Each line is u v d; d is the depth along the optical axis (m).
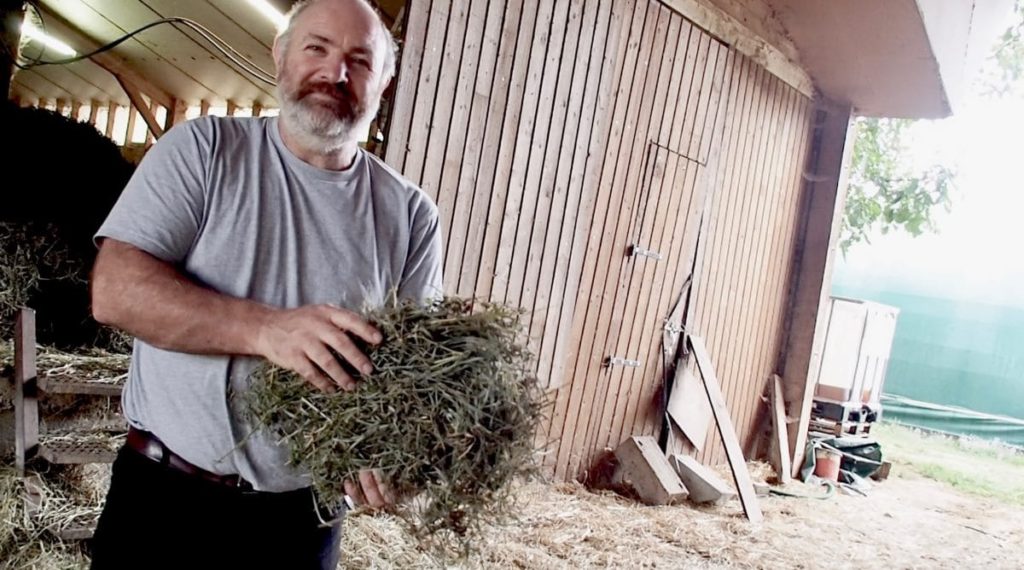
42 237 3.61
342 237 1.44
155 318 1.19
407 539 3.31
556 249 4.59
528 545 3.77
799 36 6.20
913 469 8.48
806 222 6.97
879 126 9.60
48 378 2.95
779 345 6.95
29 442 2.87
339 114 1.37
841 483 6.81
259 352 1.17
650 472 5.08
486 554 3.47
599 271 4.93
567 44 4.39
